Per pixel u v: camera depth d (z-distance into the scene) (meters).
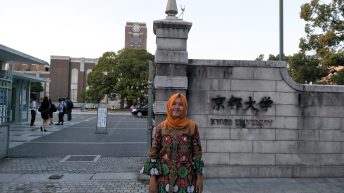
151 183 3.66
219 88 8.09
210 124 8.06
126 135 17.73
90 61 74.38
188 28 7.87
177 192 3.59
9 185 7.14
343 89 8.37
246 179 7.94
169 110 3.70
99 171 8.66
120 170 8.80
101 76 50.06
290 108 8.24
